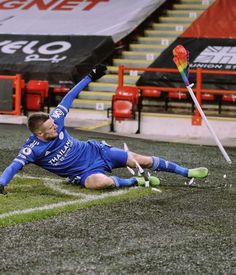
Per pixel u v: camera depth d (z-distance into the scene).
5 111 28.81
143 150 21.48
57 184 14.93
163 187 15.03
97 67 14.77
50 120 13.62
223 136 26.28
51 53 33.12
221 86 29.48
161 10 38.50
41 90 29.12
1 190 13.04
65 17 36.75
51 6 38.31
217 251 10.36
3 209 12.45
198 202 13.65
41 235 10.96
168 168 15.20
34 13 37.81
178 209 12.96
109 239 10.81
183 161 19.33
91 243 10.58
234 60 30.61
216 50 31.72
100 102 31.16
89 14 36.62
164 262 9.77
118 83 29.95
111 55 34.66
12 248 10.27
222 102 29.97
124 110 26.97
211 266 9.66
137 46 35.62
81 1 38.41
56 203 13.08
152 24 37.44
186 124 26.75
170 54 31.86
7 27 36.38
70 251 10.16
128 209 12.81
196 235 11.18
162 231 11.36
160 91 30.31
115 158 14.68
